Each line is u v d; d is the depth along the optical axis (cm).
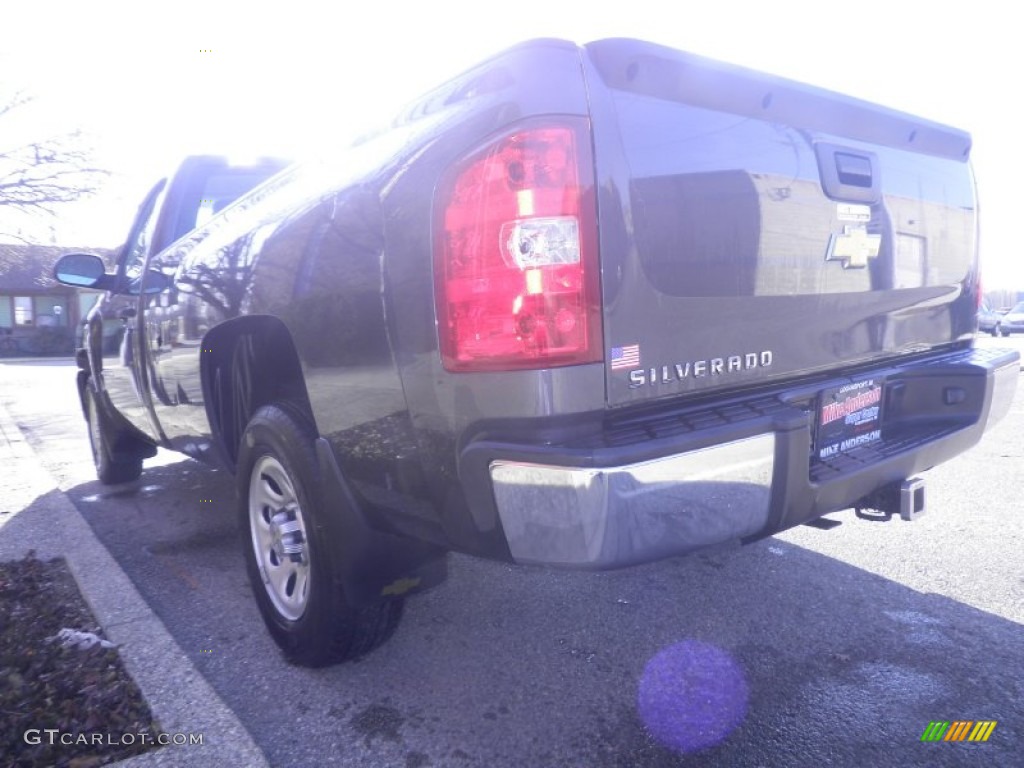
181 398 377
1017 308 3119
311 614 264
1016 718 243
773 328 245
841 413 272
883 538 406
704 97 229
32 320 3309
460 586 356
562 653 292
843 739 234
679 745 233
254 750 227
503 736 239
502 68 202
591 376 196
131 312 436
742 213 232
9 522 434
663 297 210
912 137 309
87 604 325
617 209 200
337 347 241
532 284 190
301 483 260
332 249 241
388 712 253
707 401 228
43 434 820
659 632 307
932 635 298
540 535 192
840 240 268
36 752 223
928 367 309
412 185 212
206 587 362
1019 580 348
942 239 325
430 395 211
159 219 425
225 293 309
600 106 201
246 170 458
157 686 259
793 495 221
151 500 520
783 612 321
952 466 566
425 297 207
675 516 195
